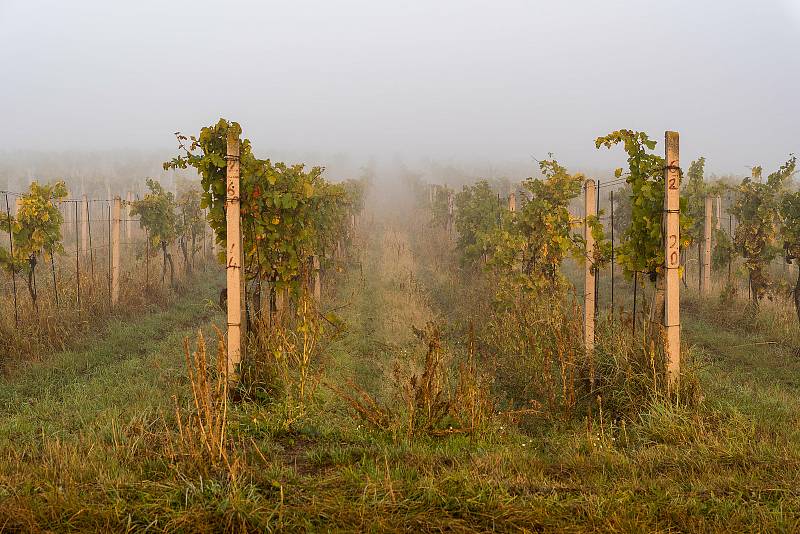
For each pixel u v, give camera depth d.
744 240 11.73
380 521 3.16
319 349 7.83
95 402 5.90
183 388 6.08
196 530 3.07
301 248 8.09
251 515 3.17
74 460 3.88
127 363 7.55
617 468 4.24
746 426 4.92
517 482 3.82
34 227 9.06
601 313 9.99
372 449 4.56
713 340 9.56
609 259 6.96
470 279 14.88
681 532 3.24
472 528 3.18
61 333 8.59
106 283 11.34
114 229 10.88
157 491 3.41
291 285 7.51
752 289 11.52
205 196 6.51
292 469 4.09
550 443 5.12
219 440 4.01
